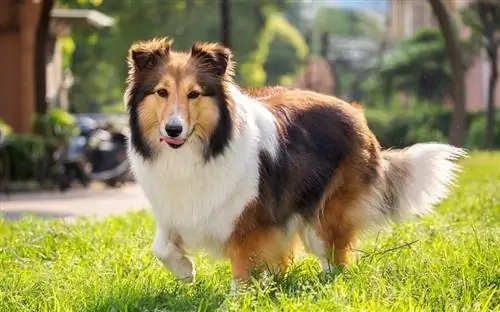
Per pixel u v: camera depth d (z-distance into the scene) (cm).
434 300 705
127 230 1090
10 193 2008
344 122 844
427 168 878
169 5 5197
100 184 2302
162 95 723
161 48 741
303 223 823
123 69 5241
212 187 744
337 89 6438
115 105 6512
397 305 673
